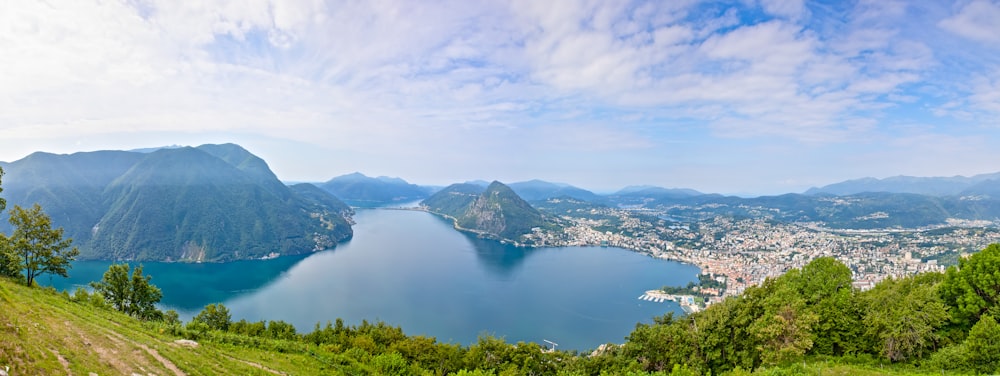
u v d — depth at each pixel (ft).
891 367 194.08
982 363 166.61
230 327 284.00
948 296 226.79
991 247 213.25
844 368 180.75
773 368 184.44
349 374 180.04
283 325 294.25
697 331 243.81
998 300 202.59
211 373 122.01
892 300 221.66
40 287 229.86
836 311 221.05
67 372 84.48
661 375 201.57
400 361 212.02
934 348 204.33
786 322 203.72
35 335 94.12
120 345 114.01
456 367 271.69
